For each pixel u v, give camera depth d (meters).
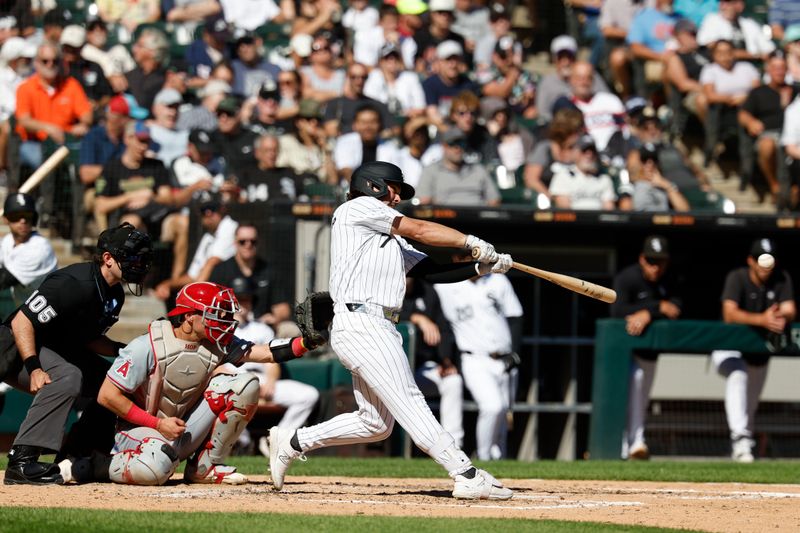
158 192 47.06
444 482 29.02
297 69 57.19
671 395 44.16
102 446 25.95
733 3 62.59
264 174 48.44
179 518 19.95
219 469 25.81
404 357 23.03
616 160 55.31
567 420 44.88
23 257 36.19
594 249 45.31
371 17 62.72
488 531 19.12
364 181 23.53
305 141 50.19
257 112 51.59
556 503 24.22
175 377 24.59
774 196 57.78
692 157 61.09
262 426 40.84
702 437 44.31
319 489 25.94
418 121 51.94
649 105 61.91
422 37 60.69
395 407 23.08
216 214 44.19
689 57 60.34
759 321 42.59
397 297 23.09
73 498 23.05
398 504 23.14
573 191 49.53
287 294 42.75
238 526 19.09
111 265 24.95
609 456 41.66
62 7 55.88
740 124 58.28
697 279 46.81
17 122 48.91
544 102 58.25
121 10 60.62
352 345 22.83
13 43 53.66
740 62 59.59
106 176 47.16
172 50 57.78
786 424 45.00
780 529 20.89
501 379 41.28
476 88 56.97
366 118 48.38
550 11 67.62
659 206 50.41
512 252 44.91
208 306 24.19
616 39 62.88
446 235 22.78
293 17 62.88
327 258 43.03
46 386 24.91
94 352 26.11
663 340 42.00
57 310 24.56
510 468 34.66
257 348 25.00
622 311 42.44
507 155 53.06
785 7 66.69
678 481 31.78
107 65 55.69
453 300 41.06
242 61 56.41
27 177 48.50
